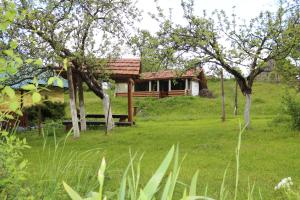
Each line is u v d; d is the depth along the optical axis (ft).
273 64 72.13
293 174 35.27
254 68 68.54
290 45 64.13
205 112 139.85
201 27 64.80
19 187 10.48
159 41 66.80
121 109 155.22
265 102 147.23
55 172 11.68
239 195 25.66
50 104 91.66
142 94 189.57
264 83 174.40
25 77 56.90
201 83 178.29
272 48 65.41
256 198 24.73
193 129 74.38
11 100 10.40
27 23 52.31
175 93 179.63
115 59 74.23
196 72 73.97
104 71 74.18
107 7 67.97
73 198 3.65
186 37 66.39
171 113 143.43
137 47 68.90
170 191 4.40
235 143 55.36
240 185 29.63
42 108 88.28
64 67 11.30
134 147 54.13
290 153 46.65
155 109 150.00
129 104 89.61
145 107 152.76
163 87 184.55
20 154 11.70
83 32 66.90
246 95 70.69
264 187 28.91
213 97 167.73
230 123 85.81
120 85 186.80
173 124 91.91
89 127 82.89
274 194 24.53
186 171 35.45
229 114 130.72
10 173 10.36
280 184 23.80
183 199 4.07
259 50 66.23
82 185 11.62
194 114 137.90
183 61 67.36
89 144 57.36
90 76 74.18
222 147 52.47
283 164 40.09
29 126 82.28
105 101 77.36
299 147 50.44
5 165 10.41
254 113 129.90
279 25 64.39
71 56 65.62
